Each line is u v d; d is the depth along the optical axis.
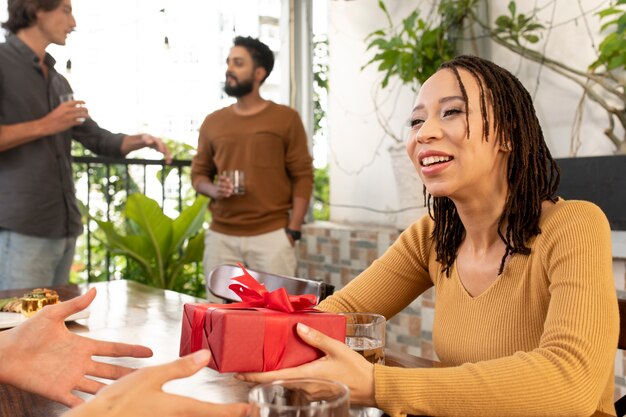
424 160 0.98
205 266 3.06
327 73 3.76
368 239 3.18
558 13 2.57
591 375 0.81
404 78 2.86
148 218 3.19
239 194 2.81
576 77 2.51
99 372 0.86
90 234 3.52
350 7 3.57
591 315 0.85
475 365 0.83
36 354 0.84
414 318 2.97
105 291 1.78
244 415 0.60
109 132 2.86
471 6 2.80
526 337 1.00
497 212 1.03
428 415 0.80
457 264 1.13
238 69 2.88
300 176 3.01
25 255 2.41
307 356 0.79
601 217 0.98
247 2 4.41
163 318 1.40
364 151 3.53
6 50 2.43
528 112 1.01
